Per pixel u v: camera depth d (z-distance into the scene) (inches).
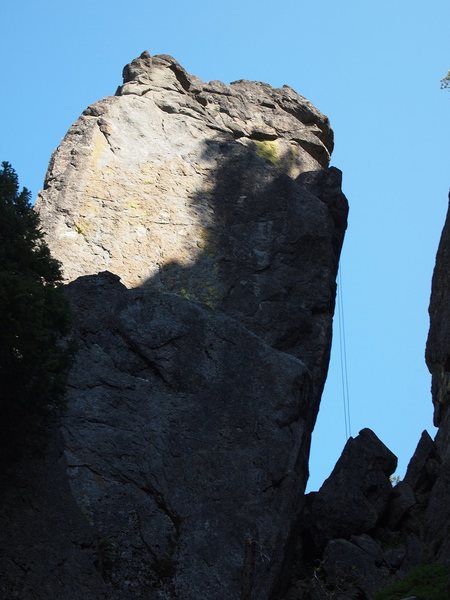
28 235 1156.5
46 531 1141.7
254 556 1087.0
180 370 1299.2
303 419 1305.4
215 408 1278.3
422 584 1173.7
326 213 1593.3
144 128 1633.9
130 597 1139.9
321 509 1307.8
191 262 1525.6
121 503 1192.2
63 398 1180.5
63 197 1552.7
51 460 1191.6
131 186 1574.8
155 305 1330.0
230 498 1222.3
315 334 1497.3
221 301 1499.8
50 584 1111.6
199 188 1589.6
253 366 1311.5
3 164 1179.3
